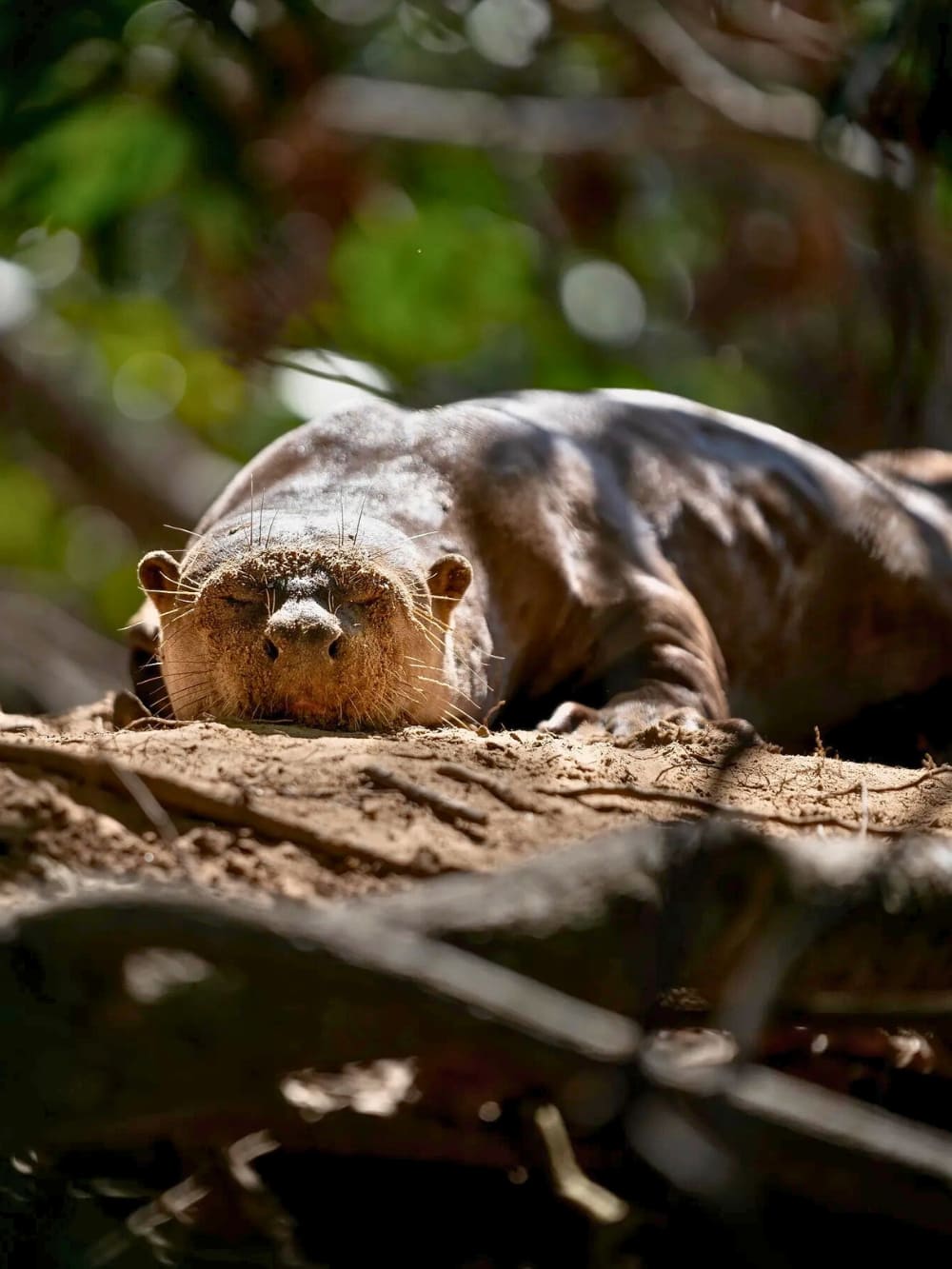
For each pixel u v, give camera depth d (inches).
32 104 722.8
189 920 189.5
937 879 242.4
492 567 483.5
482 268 1004.6
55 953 193.6
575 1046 191.9
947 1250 236.5
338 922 197.9
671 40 932.6
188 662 430.3
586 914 220.1
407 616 424.8
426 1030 200.4
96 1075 197.6
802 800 318.0
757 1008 220.2
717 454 541.0
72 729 379.2
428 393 950.4
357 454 490.0
